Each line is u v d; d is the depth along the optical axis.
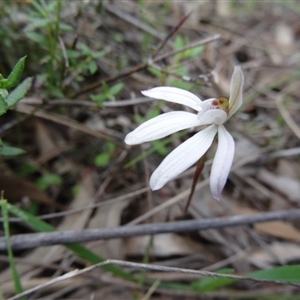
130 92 0.17
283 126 0.20
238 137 0.19
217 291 0.14
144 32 0.19
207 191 0.16
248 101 0.20
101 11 0.17
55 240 0.12
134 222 0.14
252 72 0.23
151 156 0.17
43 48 0.15
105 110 0.17
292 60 0.24
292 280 0.11
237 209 0.16
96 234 0.12
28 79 0.10
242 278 0.10
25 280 0.13
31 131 0.17
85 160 0.17
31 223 0.12
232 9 0.28
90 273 0.13
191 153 0.09
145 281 0.13
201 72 0.20
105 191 0.16
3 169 0.15
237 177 0.17
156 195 0.16
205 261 0.15
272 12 0.29
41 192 0.15
